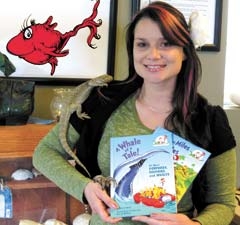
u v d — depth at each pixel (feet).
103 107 3.55
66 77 5.47
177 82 3.46
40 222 5.23
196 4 5.89
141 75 3.37
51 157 3.64
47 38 5.29
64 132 3.72
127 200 3.21
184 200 3.38
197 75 3.43
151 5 3.32
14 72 5.13
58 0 5.27
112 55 5.64
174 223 3.11
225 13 6.13
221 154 3.41
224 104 6.70
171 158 3.27
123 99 3.56
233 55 6.75
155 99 3.46
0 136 4.44
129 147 3.30
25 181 4.92
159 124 3.43
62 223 5.22
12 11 5.08
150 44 3.25
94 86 3.85
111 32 5.57
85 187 3.33
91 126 3.54
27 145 4.55
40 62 5.31
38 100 5.41
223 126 3.43
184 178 3.24
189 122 3.37
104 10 5.51
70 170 3.51
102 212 3.19
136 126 3.43
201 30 4.11
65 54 5.42
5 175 4.95
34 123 4.94
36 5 5.18
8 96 4.66
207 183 3.50
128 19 5.71
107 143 3.44
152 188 3.21
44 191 5.23
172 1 5.76
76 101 3.79
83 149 3.56
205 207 3.51
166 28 3.16
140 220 3.17
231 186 3.46
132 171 3.25
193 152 3.28
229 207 3.44
